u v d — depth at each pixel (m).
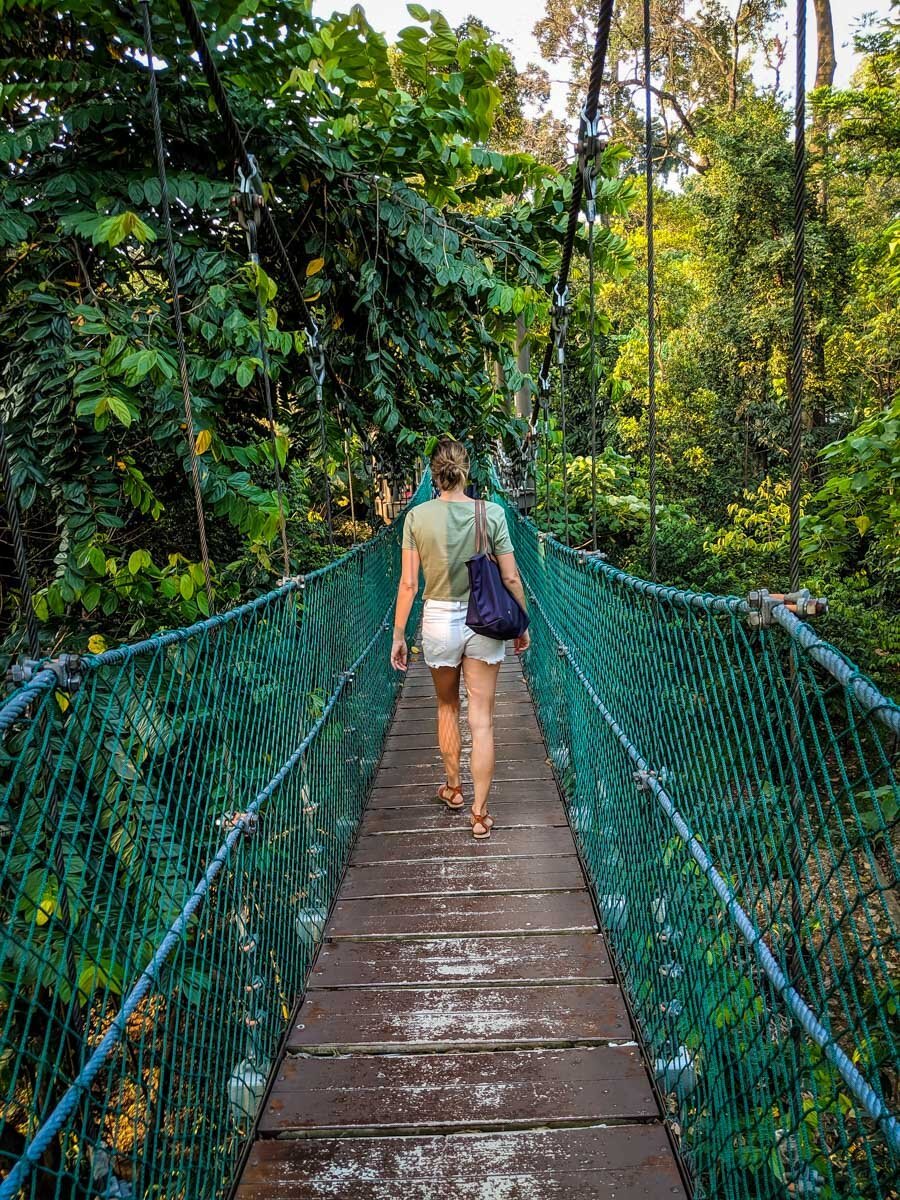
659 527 10.61
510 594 3.13
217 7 2.75
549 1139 1.80
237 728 1.92
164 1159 1.36
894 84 11.08
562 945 2.54
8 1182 0.91
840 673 0.95
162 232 3.06
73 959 1.54
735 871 1.45
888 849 0.88
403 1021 2.21
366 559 4.17
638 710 2.13
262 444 3.33
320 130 3.61
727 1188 1.46
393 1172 1.72
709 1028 1.60
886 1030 0.93
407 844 3.25
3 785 1.67
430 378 4.58
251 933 1.96
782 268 12.14
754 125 12.70
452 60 3.53
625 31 21.94
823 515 4.93
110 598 2.96
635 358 13.59
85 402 2.63
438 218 3.82
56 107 3.18
